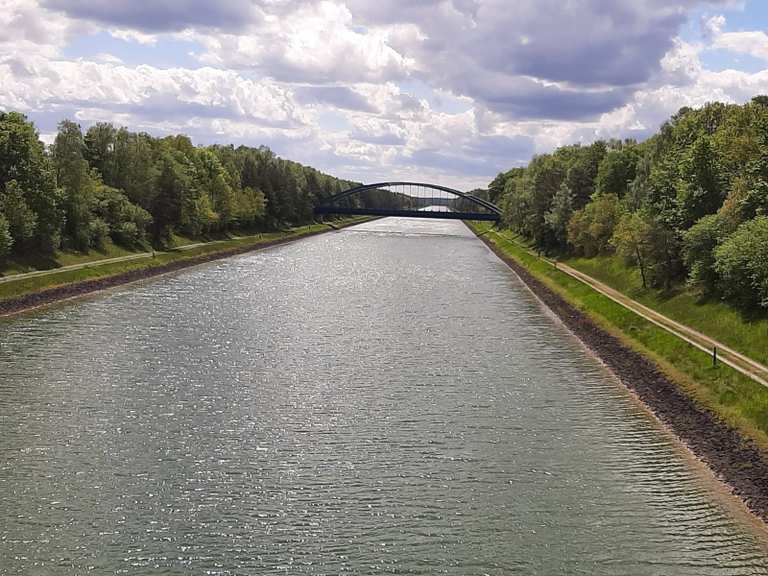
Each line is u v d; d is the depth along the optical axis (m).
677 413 37.16
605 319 60.88
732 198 57.41
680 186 65.75
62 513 24.98
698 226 57.41
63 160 88.88
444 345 51.72
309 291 78.25
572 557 23.14
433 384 41.44
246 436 32.38
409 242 167.12
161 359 45.28
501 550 23.45
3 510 25.03
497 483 28.25
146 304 66.69
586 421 35.88
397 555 23.03
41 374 41.09
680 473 29.69
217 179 133.12
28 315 59.59
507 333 57.06
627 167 103.06
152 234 110.88
